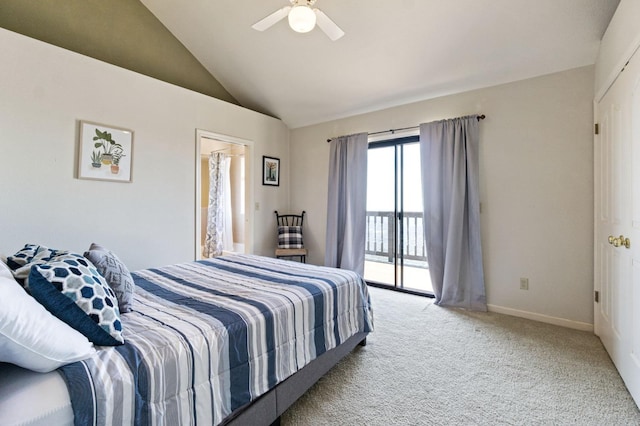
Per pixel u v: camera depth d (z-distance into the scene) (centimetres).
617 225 190
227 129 378
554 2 211
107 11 297
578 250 254
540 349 216
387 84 332
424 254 389
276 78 369
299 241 438
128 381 90
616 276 191
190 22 325
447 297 309
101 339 101
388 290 373
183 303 147
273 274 211
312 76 350
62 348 86
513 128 283
